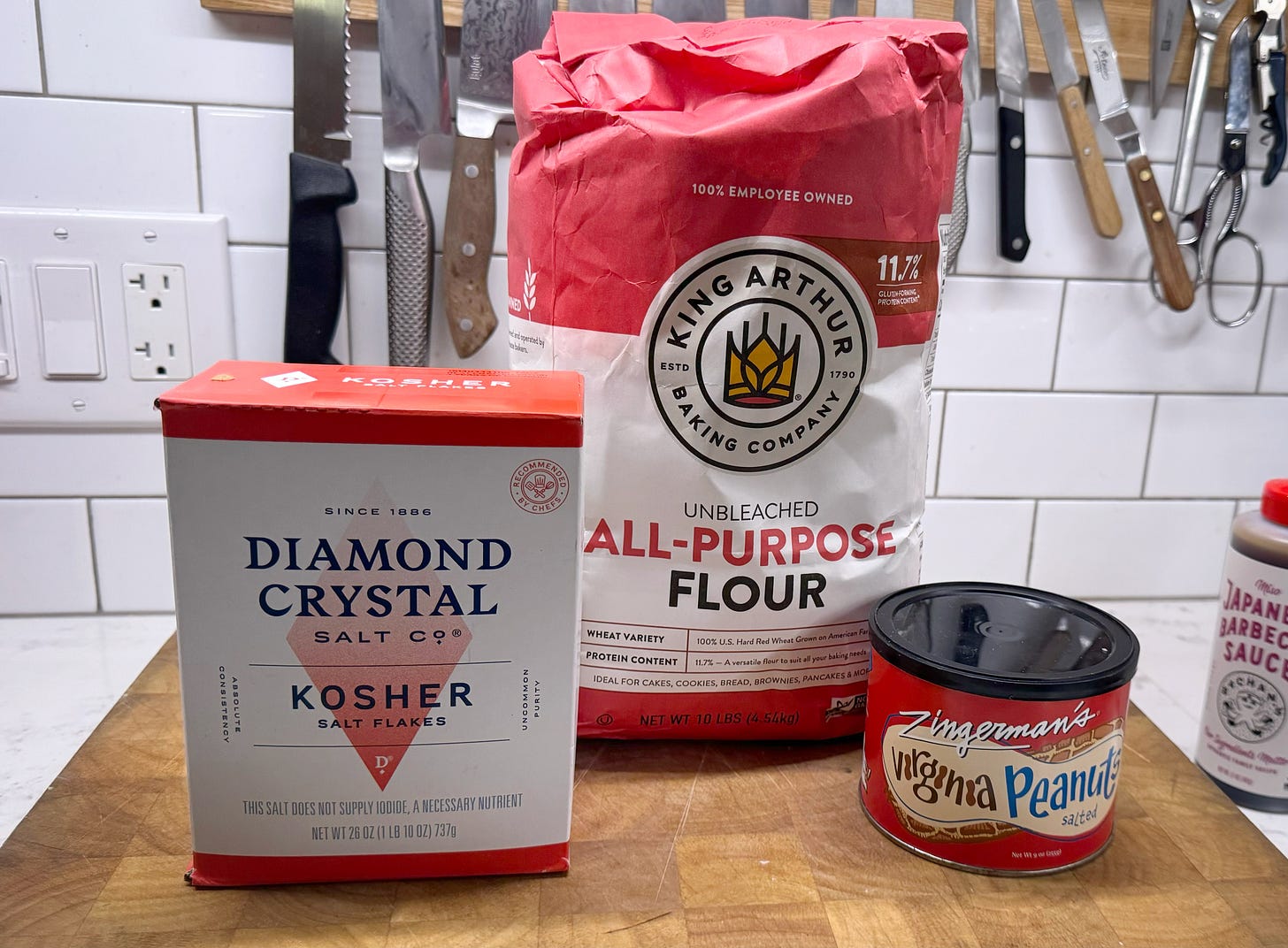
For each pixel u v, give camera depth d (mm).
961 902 447
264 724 430
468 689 437
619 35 545
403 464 408
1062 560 871
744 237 484
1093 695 445
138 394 742
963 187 732
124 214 710
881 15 715
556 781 452
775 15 708
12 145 695
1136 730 609
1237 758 583
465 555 421
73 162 704
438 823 451
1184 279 774
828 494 524
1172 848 490
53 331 719
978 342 806
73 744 609
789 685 550
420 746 441
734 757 566
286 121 717
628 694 543
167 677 637
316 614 420
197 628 417
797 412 508
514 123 725
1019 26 720
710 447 506
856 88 474
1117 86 736
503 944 416
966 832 463
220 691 424
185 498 403
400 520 414
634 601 527
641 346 496
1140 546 874
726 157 473
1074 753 450
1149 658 774
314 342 718
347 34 681
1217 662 591
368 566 417
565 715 445
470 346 735
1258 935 431
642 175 479
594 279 498
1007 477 842
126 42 689
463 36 681
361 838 448
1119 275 802
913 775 471
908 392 531
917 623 510
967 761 453
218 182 722
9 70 683
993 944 423
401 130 690
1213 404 842
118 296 722
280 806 439
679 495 512
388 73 681
